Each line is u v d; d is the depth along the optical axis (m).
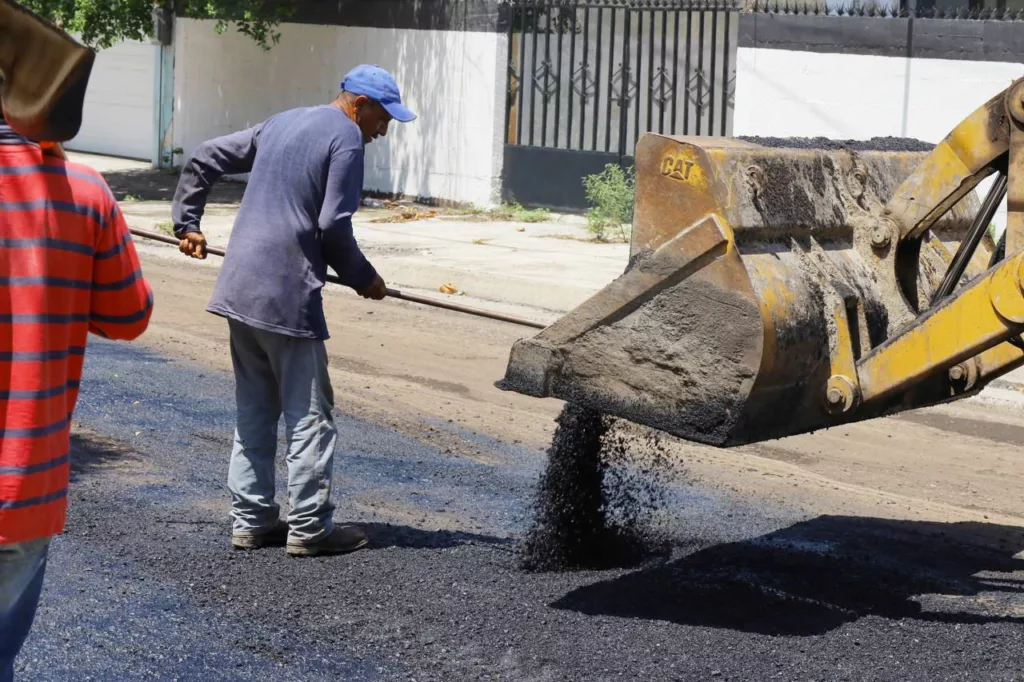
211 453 6.39
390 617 4.41
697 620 4.46
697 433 4.12
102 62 24.45
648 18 16.66
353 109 5.11
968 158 4.55
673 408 4.16
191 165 5.16
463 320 10.66
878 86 14.08
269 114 20.36
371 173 19.14
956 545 5.45
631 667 4.06
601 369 4.30
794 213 4.37
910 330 4.20
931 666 4.14
